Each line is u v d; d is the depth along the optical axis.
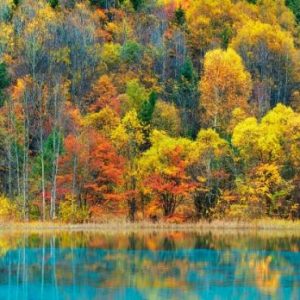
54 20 184.12
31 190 123.25
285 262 66.38
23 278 56.09
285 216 120.25
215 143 119.56
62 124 132.50
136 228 113.12
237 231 107.75
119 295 48.88
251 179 119.25
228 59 175.62
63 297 48.25
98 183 119.44
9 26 179.62
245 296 48.66
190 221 118.44
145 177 118.12
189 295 48.91
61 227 111.56
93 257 69.38
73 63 178.00
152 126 145.12
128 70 184.75
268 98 180.00
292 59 197.12
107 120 138.38
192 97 175.75
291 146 121.12
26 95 132.75
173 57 196.00
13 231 104.38
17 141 129.88
